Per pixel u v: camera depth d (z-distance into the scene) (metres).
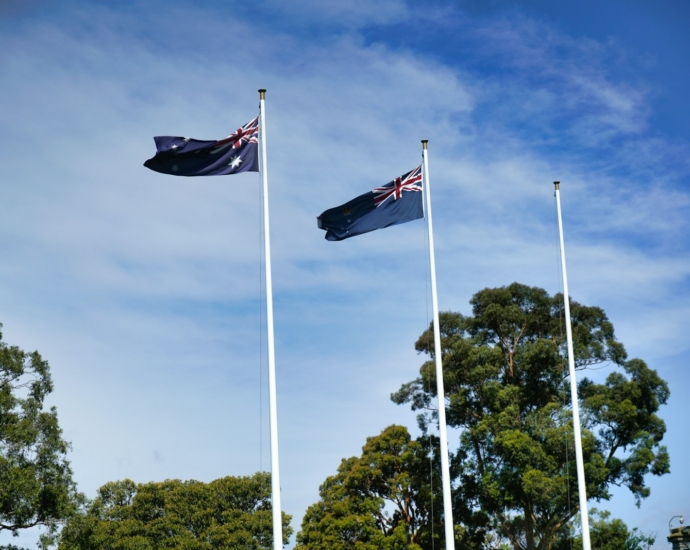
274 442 22.84
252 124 24.97
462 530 50.84
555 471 47.47
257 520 65.88
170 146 24.36
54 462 44.34
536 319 52.09
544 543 48.34
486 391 49.38
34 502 42.50
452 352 51.09
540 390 51.50
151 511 67.75
